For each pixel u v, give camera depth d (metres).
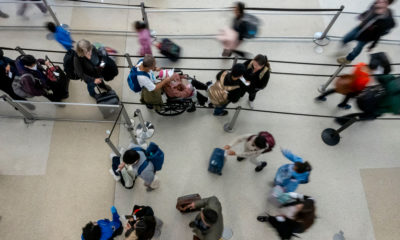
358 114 4.51
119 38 5.75
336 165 4.57
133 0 6.46
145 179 3.41
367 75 4.02
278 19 5.64
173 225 4.04
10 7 5.29
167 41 5.32
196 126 4.89
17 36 5.62
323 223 4.11
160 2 6.47
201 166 4.52
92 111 4.43
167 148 4.66
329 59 5.65
